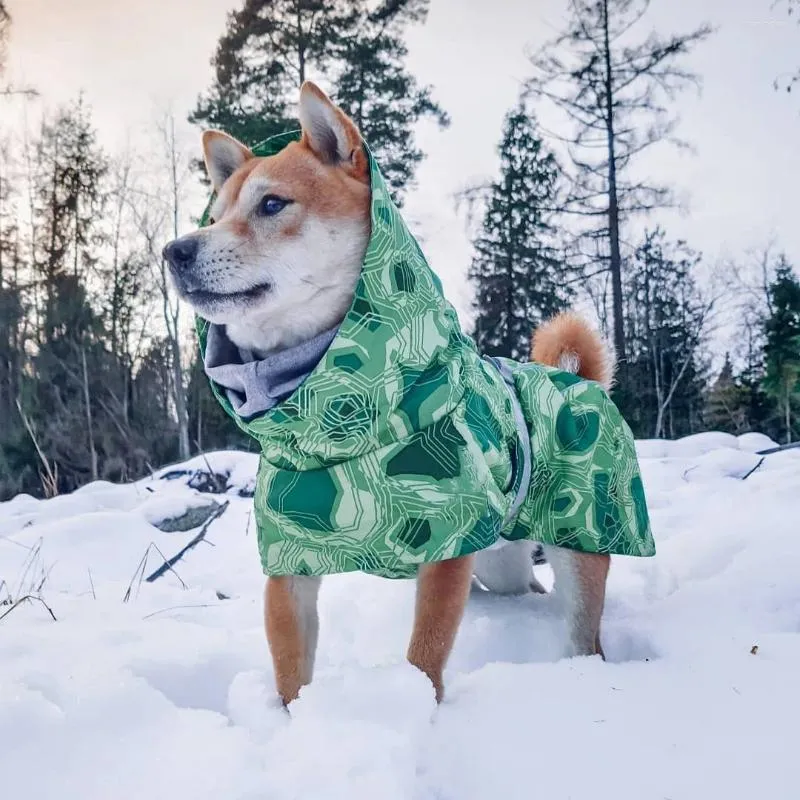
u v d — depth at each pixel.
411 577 0.64
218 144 0.78
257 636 0.73
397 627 0.80
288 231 0.65
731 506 1.21
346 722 0.47
